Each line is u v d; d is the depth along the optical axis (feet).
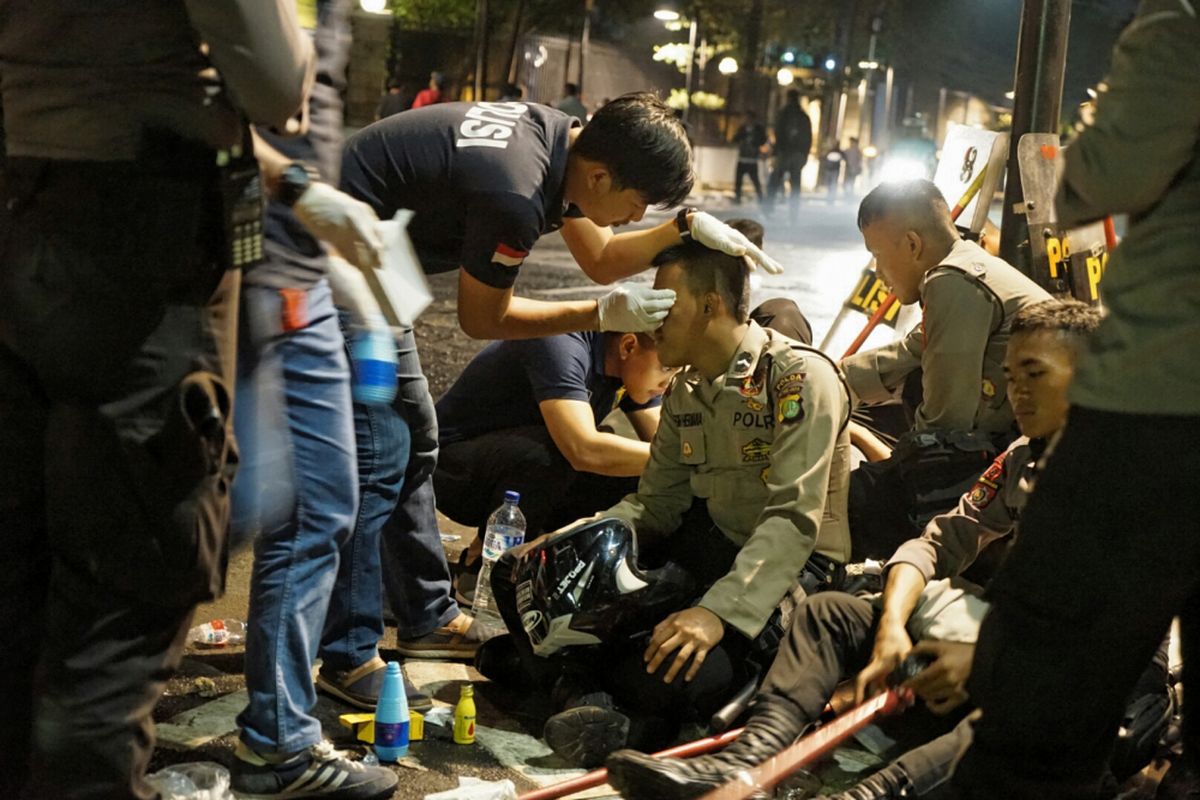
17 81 6.81
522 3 92.53
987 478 11.39
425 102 81.76
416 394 12.05
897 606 10.57
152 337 6.81
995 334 13.14
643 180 11.18
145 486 6.87
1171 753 10.82
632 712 11.14
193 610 7.37
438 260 11.94
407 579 12.84
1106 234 15.72
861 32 142.10
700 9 123.44
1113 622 7.21
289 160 8.24
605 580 11.18
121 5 6.66
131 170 6.71
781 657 10.53
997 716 7.58
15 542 7.14
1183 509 7.00
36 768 7.06
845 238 69.72
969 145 16.84
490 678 12.48
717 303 11.42
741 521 11.88
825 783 10.83
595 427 14.03
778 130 82.38
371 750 10.99
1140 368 6.98
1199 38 6.62
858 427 15.80
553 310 11.54
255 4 6.59
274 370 9.25
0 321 6.86
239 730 10.73
